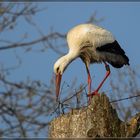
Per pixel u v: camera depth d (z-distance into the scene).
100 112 9.59
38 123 14.23
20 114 14.27
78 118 9.62
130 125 9.73
